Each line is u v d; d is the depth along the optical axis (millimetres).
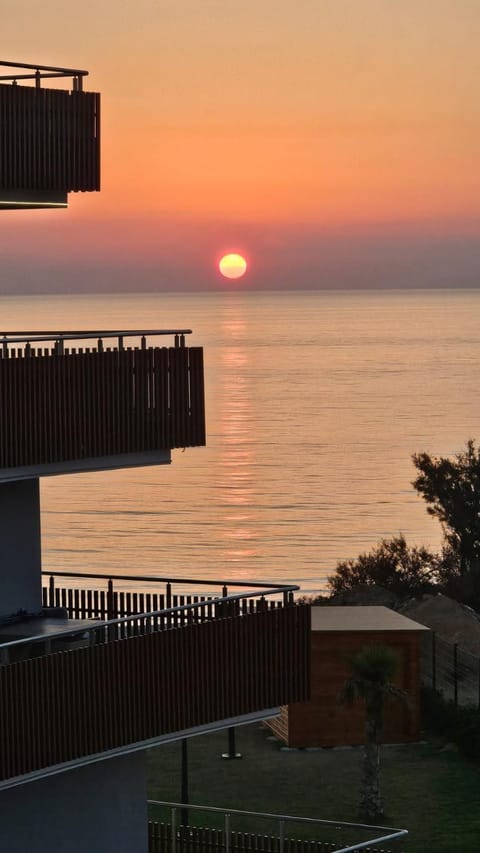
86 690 18656
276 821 33375
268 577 97625
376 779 33906
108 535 116250
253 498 136500
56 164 20203
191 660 19875
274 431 189250
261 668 20688
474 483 70438
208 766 38438
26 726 17953
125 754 20734
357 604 60406
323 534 116375
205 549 109188
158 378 20688
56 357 19469
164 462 20953
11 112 19688
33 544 21391
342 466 157250
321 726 40281
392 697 33844
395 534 115750
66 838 20594
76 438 19703
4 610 21016
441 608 54906
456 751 39469
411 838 32094
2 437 18844
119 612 22578
